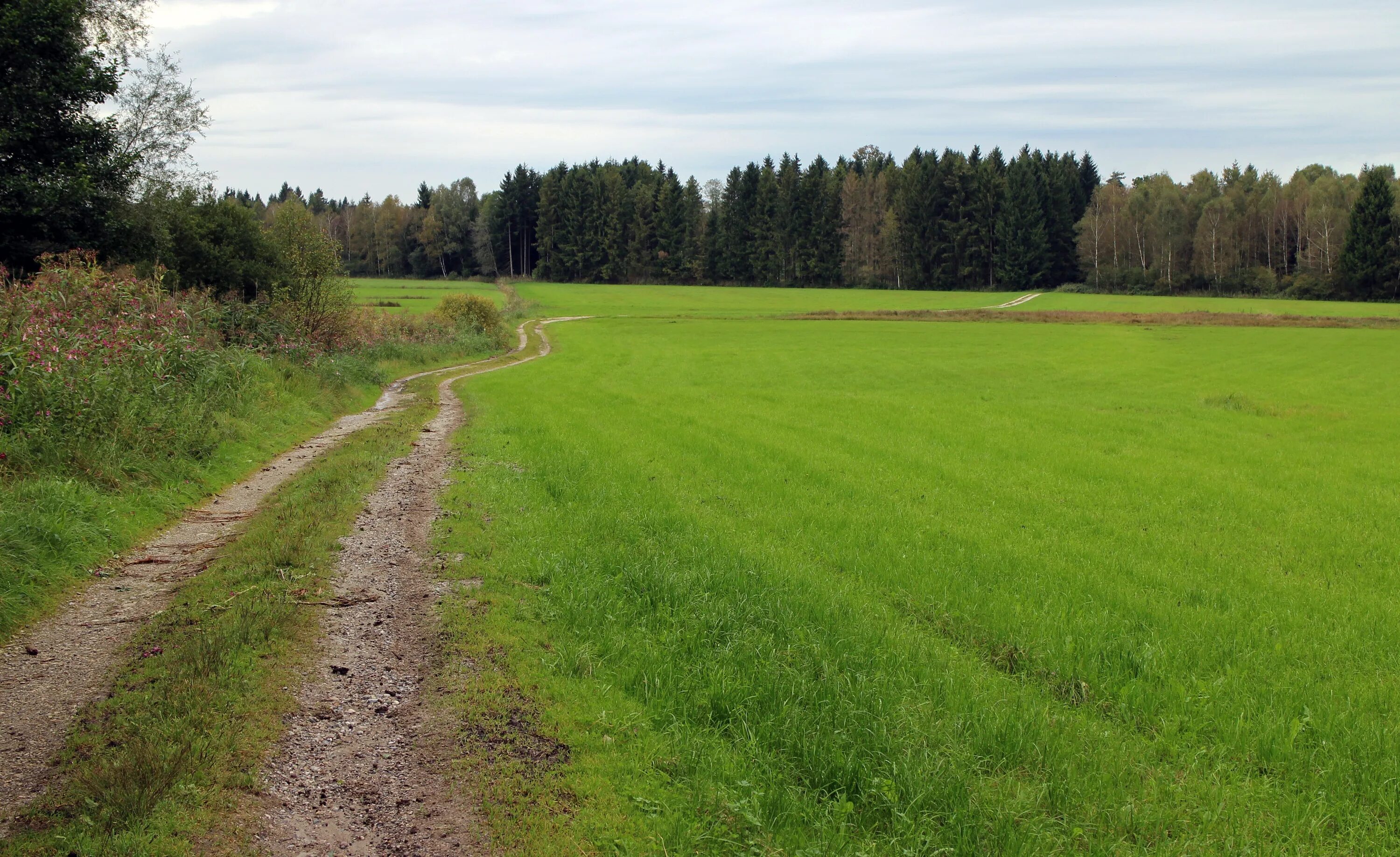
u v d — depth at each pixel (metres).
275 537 10.28
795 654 7.56
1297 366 50.06
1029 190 137.25
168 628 7.46
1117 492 15.55
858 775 5.70
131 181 33.22
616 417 24.34
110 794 4.97
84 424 12.37
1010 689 7.15
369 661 7.19
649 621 8.30
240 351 22.28
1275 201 126.31
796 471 16.72
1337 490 16.06
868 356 56.72
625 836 5.10
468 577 9.33
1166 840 5.23
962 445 20.83
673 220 158.50
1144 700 7.01
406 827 5.07
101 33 33.06
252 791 5.25
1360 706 6.92
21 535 8.68
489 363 50.28
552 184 160.88
